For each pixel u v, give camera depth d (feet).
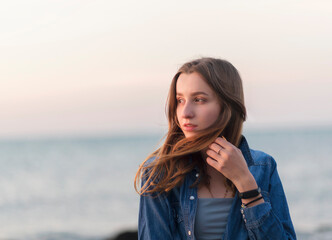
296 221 61.46
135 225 68.80
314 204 78.64
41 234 63.82
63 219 76.54
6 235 63.67
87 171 164.96
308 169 138.00
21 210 88.28
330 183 106.01
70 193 109.91
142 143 447.42
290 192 95.40
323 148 242.17
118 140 554.46
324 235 46.01
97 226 69.10
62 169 177.37
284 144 311.06
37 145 467.52
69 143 498.69
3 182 141.28
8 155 295.48
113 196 102.27
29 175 159.94
